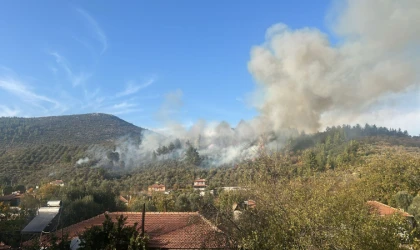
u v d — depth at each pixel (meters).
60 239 16.78
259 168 18.88
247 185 17.95
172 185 87.38
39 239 17.02
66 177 86.25
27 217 24.22
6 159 100.81
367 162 44.47
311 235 12.15
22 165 96.12
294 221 12.85
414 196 37.31
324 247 11.80
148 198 58.53
